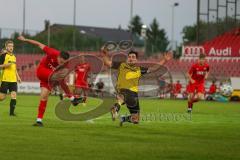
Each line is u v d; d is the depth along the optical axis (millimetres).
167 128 35125
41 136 28938
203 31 115875
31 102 65625
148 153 24109
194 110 58250
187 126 37125
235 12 115250
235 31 114375
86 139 28203
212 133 32906
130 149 25094
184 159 22891
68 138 28391
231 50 109812
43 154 23125
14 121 37875
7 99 70812
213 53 110188
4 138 27844
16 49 116812
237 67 106062
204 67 52219
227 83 97500
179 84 90688
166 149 25406
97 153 23750
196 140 29078
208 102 82312
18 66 113562
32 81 107500
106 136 29734
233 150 25625
